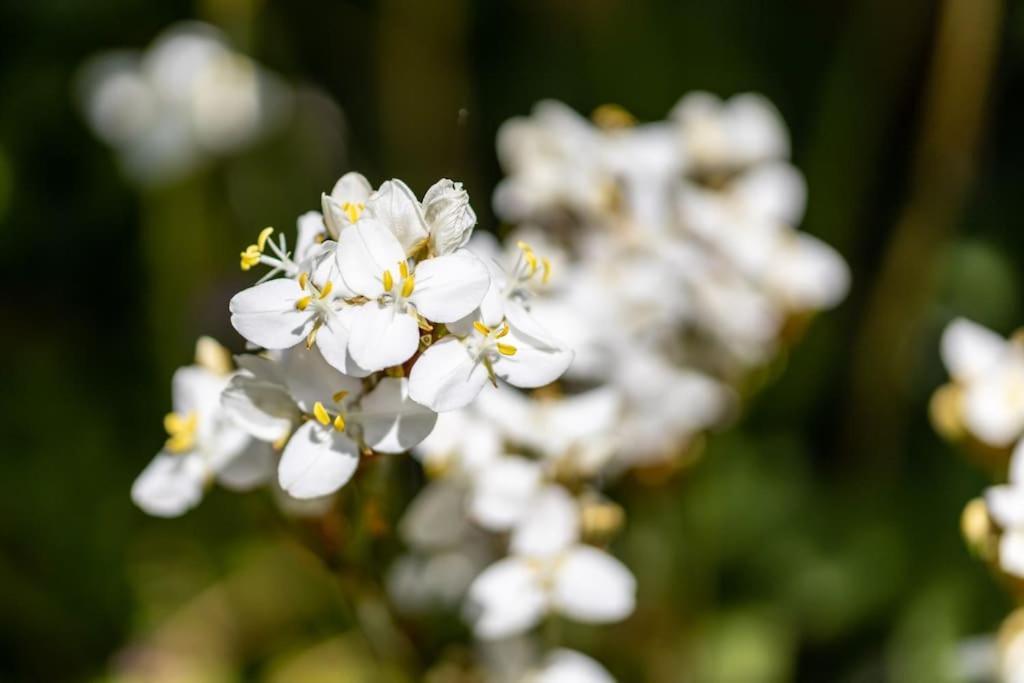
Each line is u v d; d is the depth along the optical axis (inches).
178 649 24.0
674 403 20.0
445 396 16.1
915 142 25.0
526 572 18.4
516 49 27.5
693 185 20.8
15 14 28.7
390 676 20.4
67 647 24.3
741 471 23.6
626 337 19.7
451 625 19.9
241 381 16.6
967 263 24.3
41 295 28.1
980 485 22.9
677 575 22.0
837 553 23.3
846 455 24.8
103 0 29.0
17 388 26.5
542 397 18.8
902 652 22.2
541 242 20.1
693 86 26.3
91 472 25.5
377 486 17.7
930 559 22.8
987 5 23.1
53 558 24.8
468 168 27.0
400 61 27.4
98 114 27.4
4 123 28.1
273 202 27.6
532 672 19.1
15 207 27.8
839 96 25.2
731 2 26.4
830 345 24.4
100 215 28.2
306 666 23.5
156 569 24.8
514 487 18.3
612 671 21.9
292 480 16.3
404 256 16.0
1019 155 25.2
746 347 20.4
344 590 18.4
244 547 24.5
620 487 21.2
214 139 27.2
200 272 26.6
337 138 28.4
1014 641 18.2
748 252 20.2
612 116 20.8
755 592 23.2
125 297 28.1
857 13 25.0
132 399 26.5
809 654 23.1
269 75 28.3
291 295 16.2
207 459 17.6
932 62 24.0
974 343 19.0
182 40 27.7
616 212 20.2
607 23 26.5
